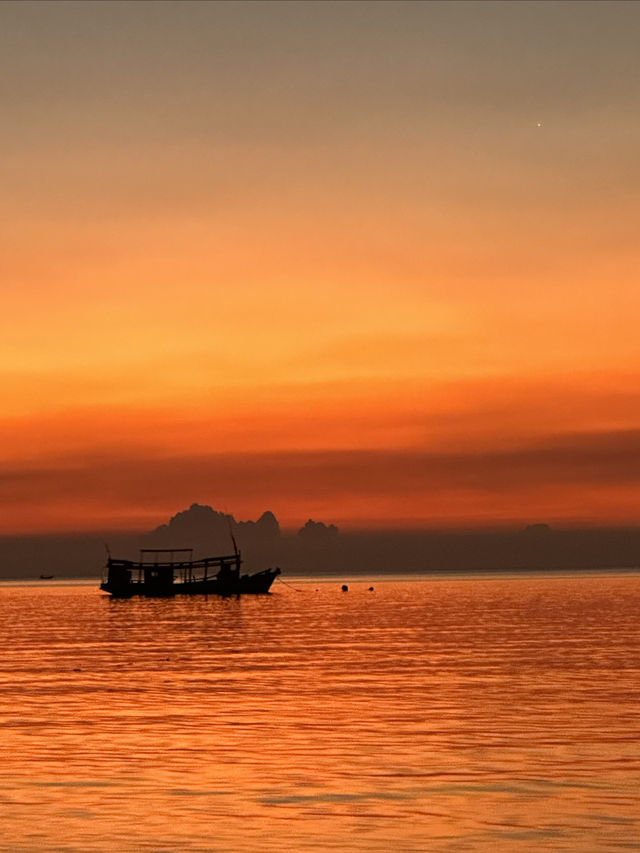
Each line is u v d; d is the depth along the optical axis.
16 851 26.30
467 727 43.06
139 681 61.91
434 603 180.00
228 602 191.38
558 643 86.31
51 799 31.34
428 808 30.06
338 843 26.88
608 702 49.69
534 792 31.69
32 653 83.62
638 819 28.67
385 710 48.28
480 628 108.56
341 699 52.38
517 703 49.81
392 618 132.38
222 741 40.56
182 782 33.47
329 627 115.31
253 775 34.38
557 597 196.75
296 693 55.09
